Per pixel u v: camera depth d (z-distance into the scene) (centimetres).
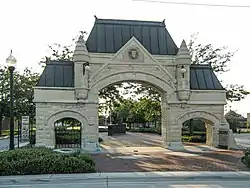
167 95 2758
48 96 2588
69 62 2783
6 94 4700
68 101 2602
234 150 2645
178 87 2755
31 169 1524
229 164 1864
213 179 1427
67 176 1470
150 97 4169
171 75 2769
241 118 8112
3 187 1270
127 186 1261
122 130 5831
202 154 2386
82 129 2628
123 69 2700
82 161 1597
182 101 2745
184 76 2745
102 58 2706
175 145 2728
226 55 4241
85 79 2619
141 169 1684
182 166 1788
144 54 2734
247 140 4100
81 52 2611
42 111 2584
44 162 1542
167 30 2975
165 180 1401
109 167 1761
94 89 2659
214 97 2819
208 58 4181
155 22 2994
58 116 2602
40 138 2569
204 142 3403
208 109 2803
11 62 1945
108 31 2858
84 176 1473
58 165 1550
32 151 1661
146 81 2733
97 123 2644
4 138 4594
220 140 2806
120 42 2819
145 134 5550
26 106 4619
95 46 2748
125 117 8031
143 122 7425
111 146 3030
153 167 1753
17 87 4669
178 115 2755
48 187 1257
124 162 1966
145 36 2902
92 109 2647
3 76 4728
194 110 2781
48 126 2581
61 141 2947
